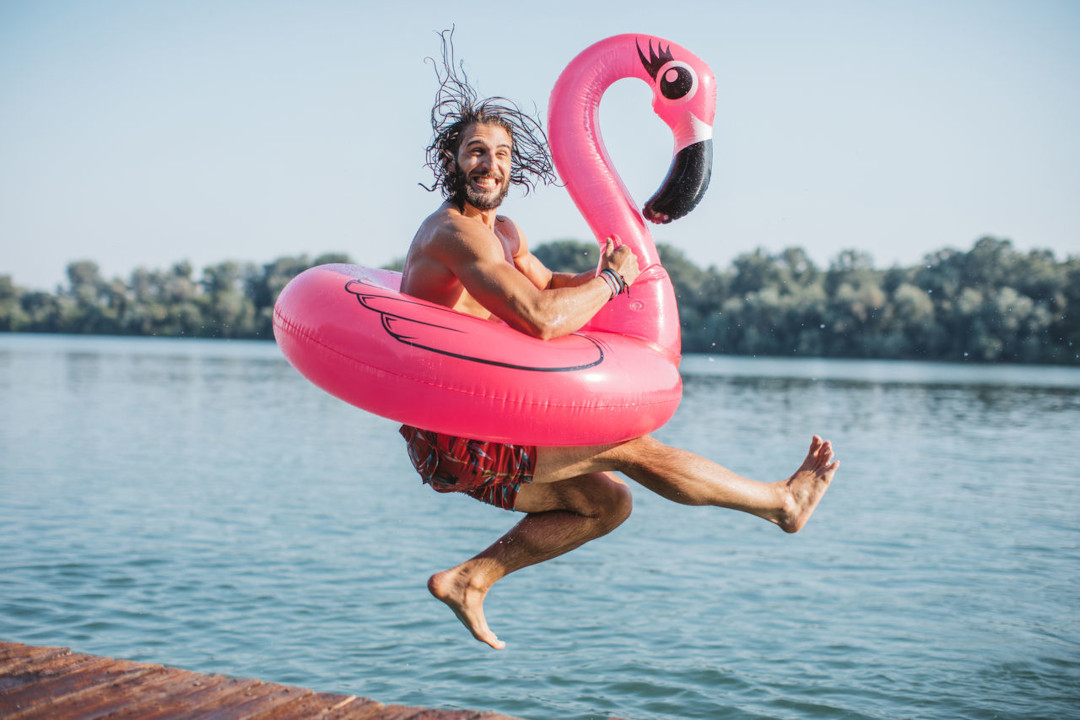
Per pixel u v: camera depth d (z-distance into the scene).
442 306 3.42
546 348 3.30
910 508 14.48
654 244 3.84
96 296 130.38
